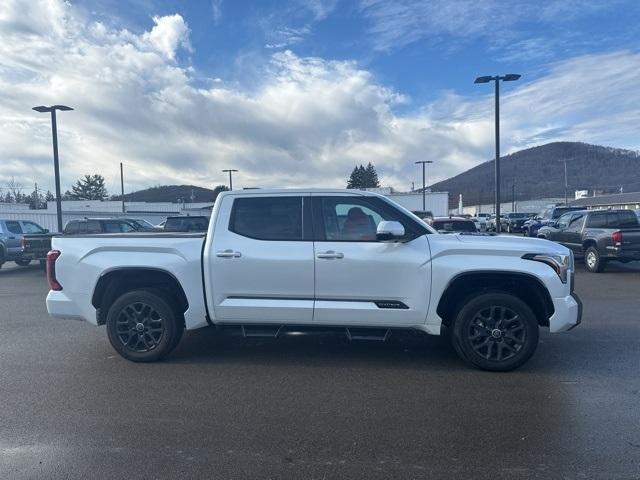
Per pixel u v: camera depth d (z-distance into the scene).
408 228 5.71
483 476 3.43
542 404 4.66
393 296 5.57
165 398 4.87
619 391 4.98
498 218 24.44
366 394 4.95
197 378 5.45
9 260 17.72
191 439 4.00
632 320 8.19
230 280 5.73
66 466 3.59
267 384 5.25
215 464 3.61
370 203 5.79
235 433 4.11
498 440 3.95
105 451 3.81
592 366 5.78
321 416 4.43
